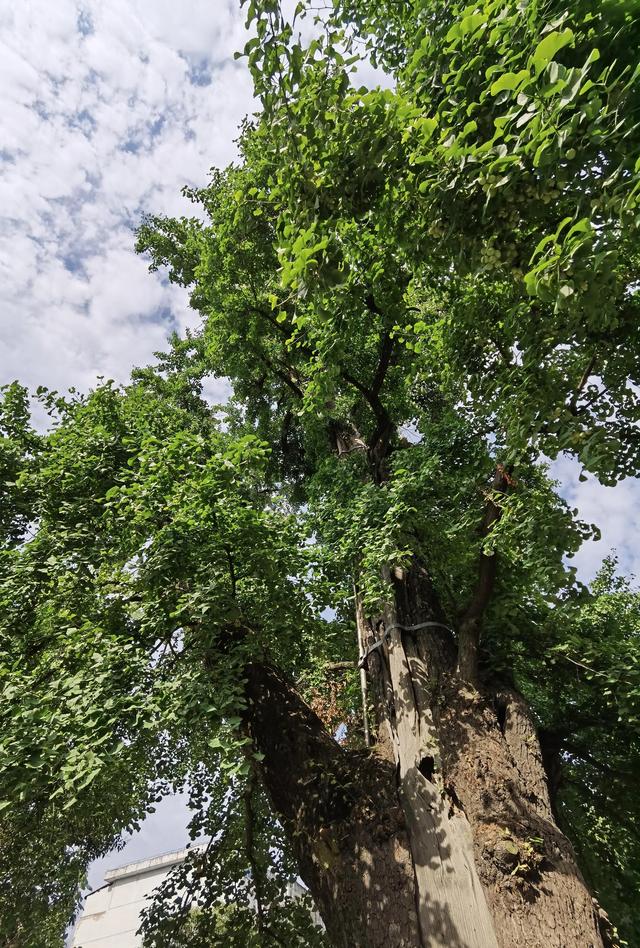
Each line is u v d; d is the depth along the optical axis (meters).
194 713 4.42
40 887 8.66
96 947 21.20
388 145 3.84
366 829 4.79
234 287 10.04
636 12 2.52
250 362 10.95
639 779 6.78
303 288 3.76
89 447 7.07
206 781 7.87
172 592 5.32
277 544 5.73
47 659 5.73
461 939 4.01
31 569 5.57
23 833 7.83
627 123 2.62
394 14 5.51
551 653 6.92
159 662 5.12
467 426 7.03
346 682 8.13
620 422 5.10
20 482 6.42
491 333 5.30
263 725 5.66
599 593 9.91
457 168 3.34
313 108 3.79
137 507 5.33
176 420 8.77
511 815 4.50
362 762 5.35
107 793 6.99
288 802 5.29
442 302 6.06
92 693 4.32
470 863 4.42
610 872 7.41
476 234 3.56
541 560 4.85
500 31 3.06
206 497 5.21
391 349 8.09
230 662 4.83
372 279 5.38
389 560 5.59
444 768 5.05
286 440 12.56
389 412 10.06
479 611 6.06
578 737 7.51
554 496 5.09
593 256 2.69
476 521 6.09
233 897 6.79
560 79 2.43
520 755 5.07
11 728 4.05
